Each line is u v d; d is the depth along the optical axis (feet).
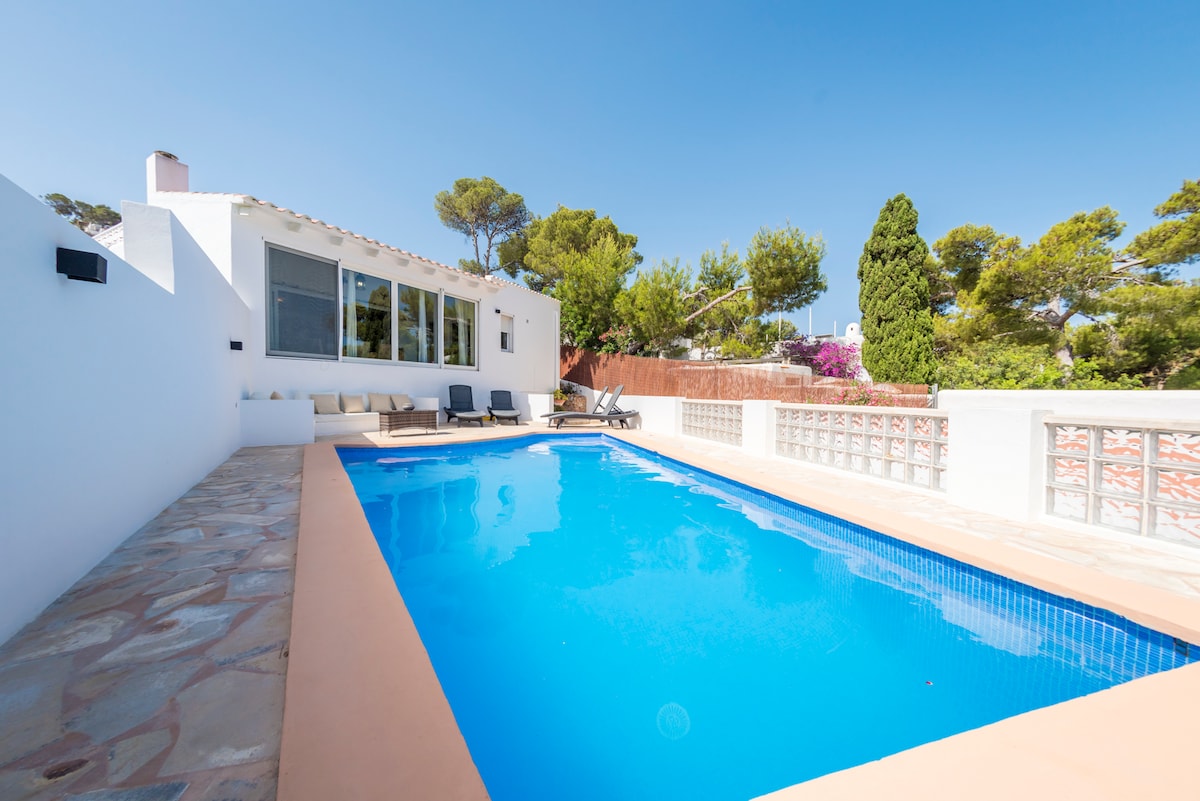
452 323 39.22
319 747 4.38
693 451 25.18
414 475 22.59
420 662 5.86
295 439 24.36
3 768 4.22
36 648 6.23
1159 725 5.10
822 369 55.36
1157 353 44.16
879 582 11.32
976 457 13.53
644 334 54.90
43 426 7.33
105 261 8.59
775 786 5.65
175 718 4.92
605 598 10.50
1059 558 9.82
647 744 6.25
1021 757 4.62
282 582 8.40
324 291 29.22
